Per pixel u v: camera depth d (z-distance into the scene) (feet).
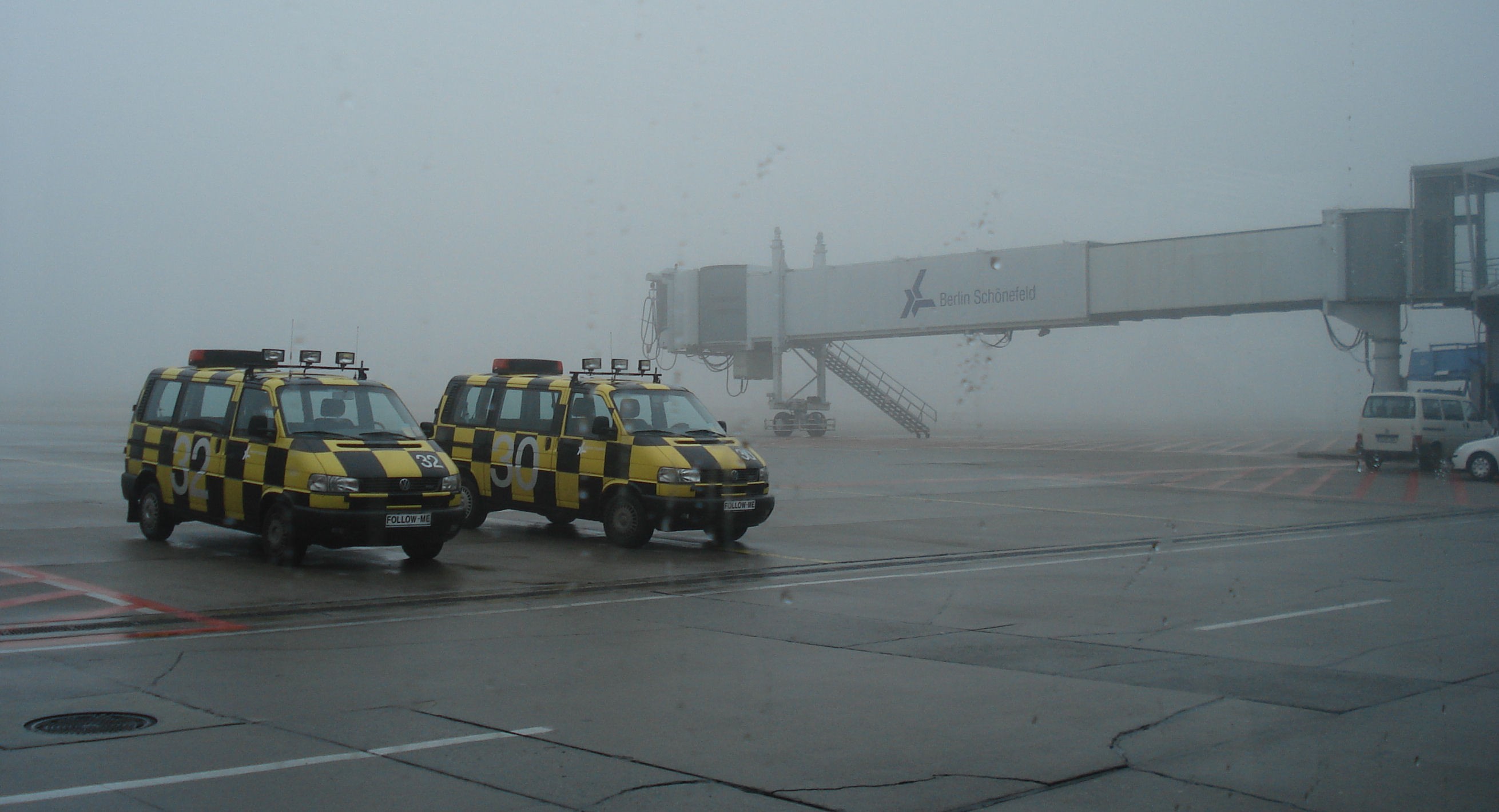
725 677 22.16
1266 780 16.15
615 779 15.81
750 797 15.16
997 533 48.49
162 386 42.37
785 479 79.25
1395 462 102.42
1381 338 104.53
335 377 39.17
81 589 31.24
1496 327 101.45
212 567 35.63
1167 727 18.89
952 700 20.54
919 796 15.28
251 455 36.76
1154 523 53.21
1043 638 26.37
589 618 28.40
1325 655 24.67
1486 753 17.54
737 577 35.60
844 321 137.90
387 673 22.06
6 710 18.85
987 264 125.59
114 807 14.30
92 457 89.86
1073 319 119.24
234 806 14.44
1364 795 15.53
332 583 32.99
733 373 153.48
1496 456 80.74
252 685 20.89
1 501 55.52
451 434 48.11
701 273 150.10
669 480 40.52
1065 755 17.22
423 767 16.22
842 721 19.04
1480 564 39.73
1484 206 97.40
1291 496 68.39
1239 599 32.30
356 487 34.30
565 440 43.86
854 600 31.50
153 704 19.42
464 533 46.57
